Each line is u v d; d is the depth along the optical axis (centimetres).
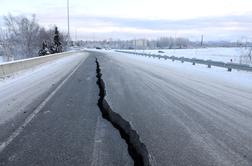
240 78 1789
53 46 8338
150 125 682
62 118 748
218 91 1230
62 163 467
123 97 1030
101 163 465
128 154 503
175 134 619
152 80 1564
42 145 550
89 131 635
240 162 481
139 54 5709
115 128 658
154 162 473
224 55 5581
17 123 708
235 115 802
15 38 8219
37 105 914
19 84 1455
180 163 471
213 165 468
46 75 1873
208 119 751
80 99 1007
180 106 902
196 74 1991
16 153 512
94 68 2417
